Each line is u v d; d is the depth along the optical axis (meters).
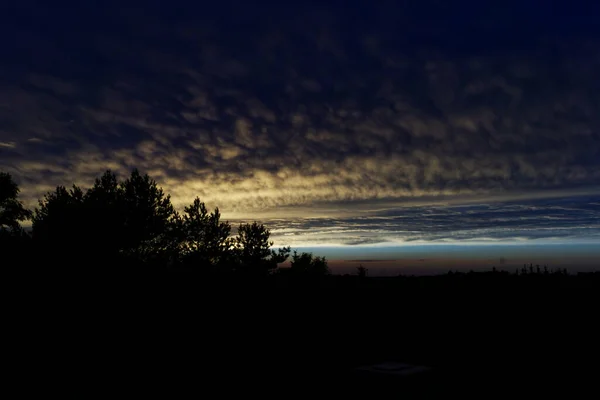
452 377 9.79
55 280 11.13
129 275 12.09
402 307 14.00
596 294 13.65
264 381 9.90
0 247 11.55
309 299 13.87
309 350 11.86
